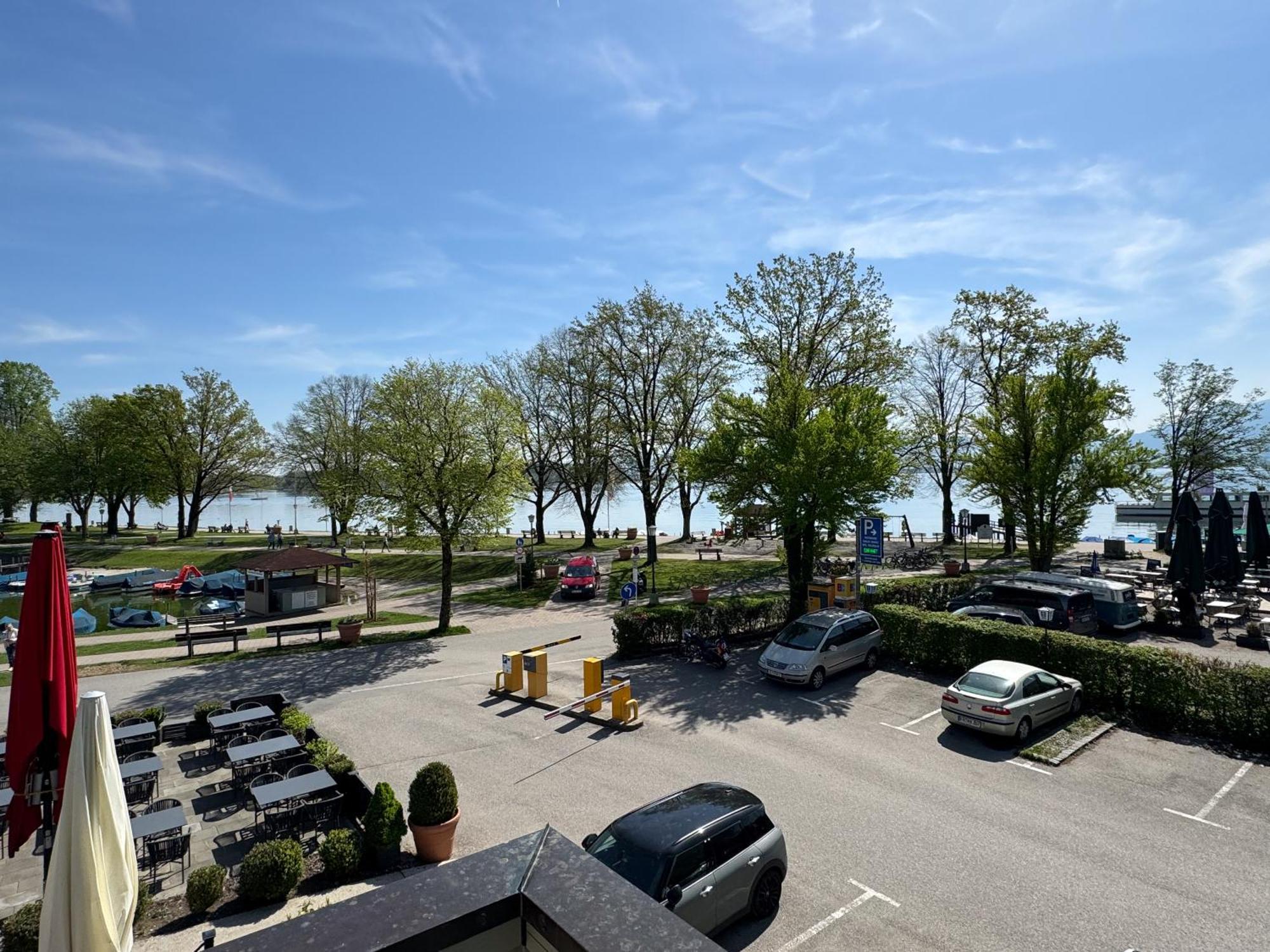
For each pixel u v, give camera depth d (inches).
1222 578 985.5
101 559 2225.6
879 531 855.7
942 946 330.6
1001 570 1514.5
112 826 239.1
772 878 356.8
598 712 653.3
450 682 782.5
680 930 128.0
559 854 154.6
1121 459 1130.0
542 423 2170.3
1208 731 584.7
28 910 313.0
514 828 448.1
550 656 897.5
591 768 539.5
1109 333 1540.4
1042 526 1175.0
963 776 516.4
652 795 492.4
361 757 570.9
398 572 1943.9
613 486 2319.1
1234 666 576.7
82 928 228.4
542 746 588.1
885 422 1024.2
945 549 1925.4
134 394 2500.0
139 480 2541.8
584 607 1273.4
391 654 921.5
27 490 2672.2
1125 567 1456.7
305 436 2561.5
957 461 1777.8
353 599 1483.8
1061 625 872.3
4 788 450.0
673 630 890.1
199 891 351.6
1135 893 370.6
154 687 773.3
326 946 122.0
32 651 253.1
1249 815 452.4
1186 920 347.9
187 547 2381.9
